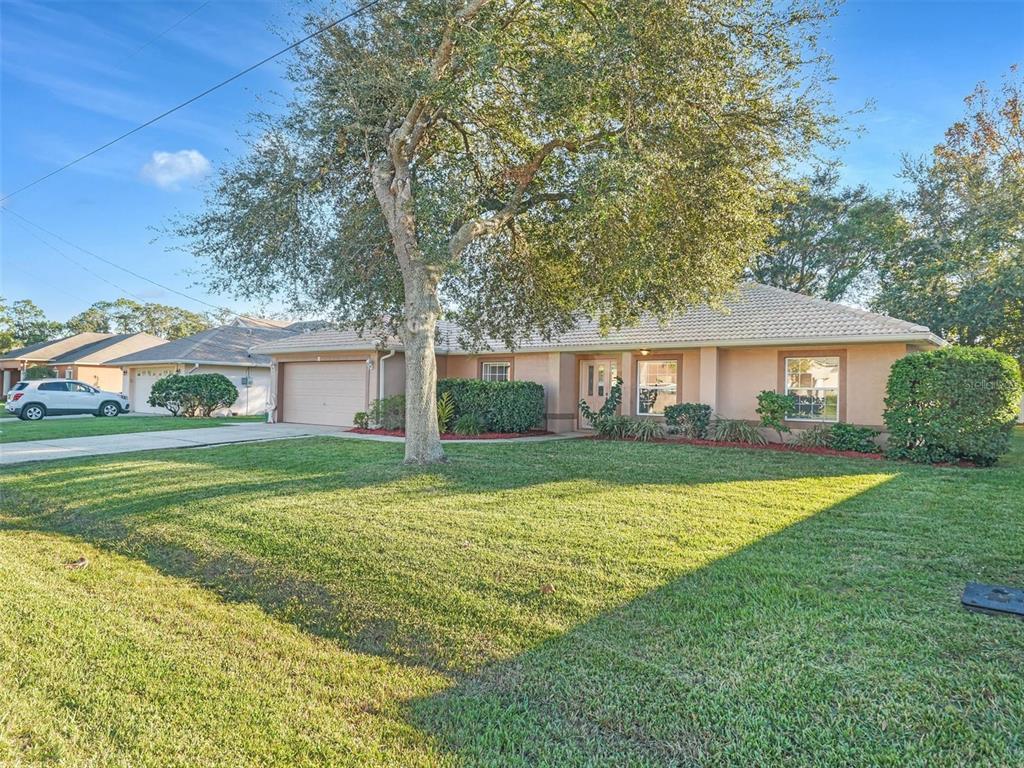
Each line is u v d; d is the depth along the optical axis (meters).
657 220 9.27
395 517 6.82
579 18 7.98
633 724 3.06
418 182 10.25
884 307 24.34
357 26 9.59
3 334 46.31
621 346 16.03
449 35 8.42
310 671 3.76
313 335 20.83
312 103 9.95
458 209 9.37
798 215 29.22
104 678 3.62
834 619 4.11
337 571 5.33
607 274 10.31
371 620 4.48
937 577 4.91
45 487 9.32
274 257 10.62
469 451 12.18
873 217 26.88
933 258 23.83
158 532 6.76
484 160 11.38
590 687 3.40
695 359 15.67
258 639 4.27
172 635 4.30
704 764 2.74
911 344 13.55
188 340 29.41
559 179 10.45
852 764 2.68
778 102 8.90
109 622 4.50
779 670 3.45
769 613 4.22
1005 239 22.09
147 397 29.30
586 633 4.03
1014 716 2.96
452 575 5.06
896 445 11.62
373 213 10.66
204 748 2.93
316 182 10.58
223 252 10.74
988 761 2.65
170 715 3.22
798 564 5.24
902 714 3.00
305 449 12.55
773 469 10.38
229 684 3.58
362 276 10.87
